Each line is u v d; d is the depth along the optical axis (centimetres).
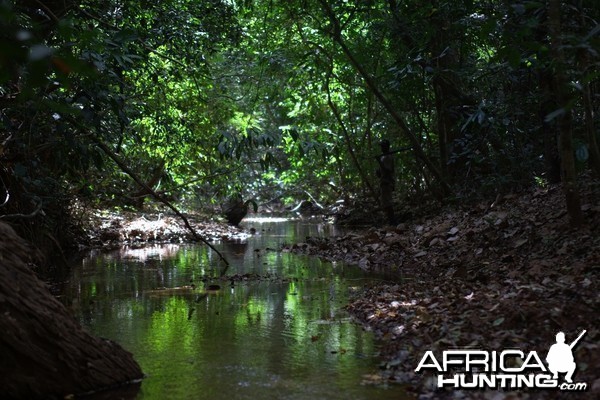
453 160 1296
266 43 1634
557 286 579
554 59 601
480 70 1243
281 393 403
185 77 1395
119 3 1034
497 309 532
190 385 420
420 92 1466
